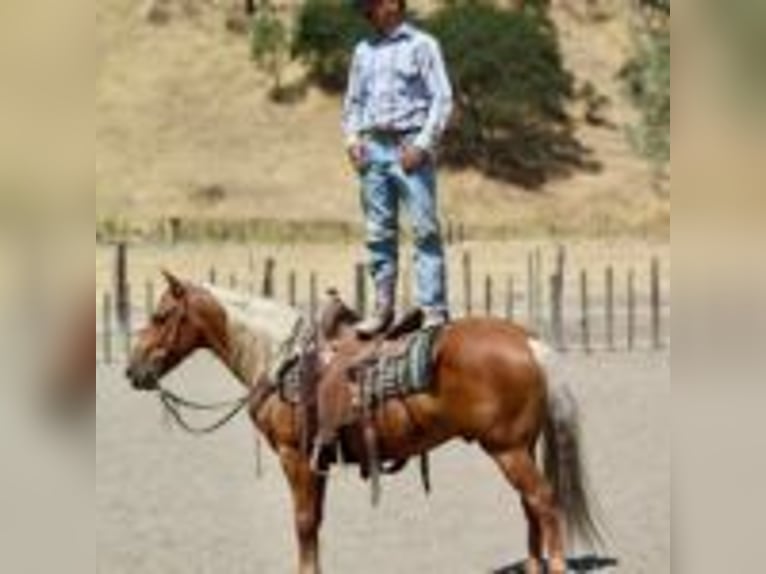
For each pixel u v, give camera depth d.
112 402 26.78
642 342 34.22
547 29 73.81
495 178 68.75
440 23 72.69
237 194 66.25
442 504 17.72
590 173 68.75
